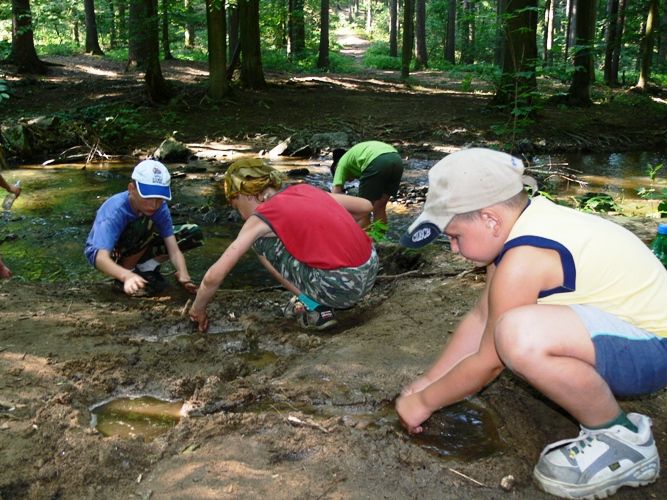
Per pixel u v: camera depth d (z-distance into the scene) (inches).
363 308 157.9
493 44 1245.7
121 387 111.6
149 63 585.3
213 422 97.0
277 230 130.6
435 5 1350.9
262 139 491.2
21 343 122.6
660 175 390.3
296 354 127.0
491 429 100.3
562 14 1631.4
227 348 130.3
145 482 83.4
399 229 255.4
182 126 516.7
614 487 81.4
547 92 775.1
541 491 84.0
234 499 79.0
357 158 219.9
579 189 343.3
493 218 78.9
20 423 94.7
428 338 129.1
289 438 93.3
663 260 152.4
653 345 77.9
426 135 502.3
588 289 78.6
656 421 100.3
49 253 222.7
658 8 778.8
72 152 434.9
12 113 543.2
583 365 76.5
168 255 170.7
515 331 76.9
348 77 918.4
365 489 82.0
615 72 910.4
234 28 960.9
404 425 97.0
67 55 973.8
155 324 138.7
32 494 80.6
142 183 147.1
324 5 1047.6
